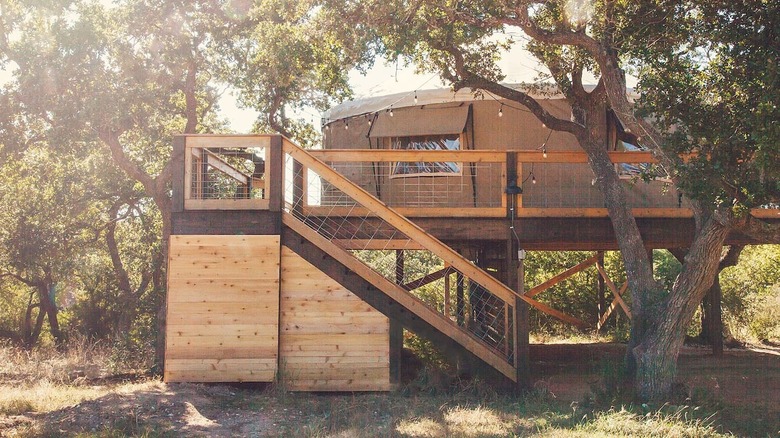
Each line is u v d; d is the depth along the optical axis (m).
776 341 16.81
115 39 14.51
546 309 16.22
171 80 15.58
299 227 9.58
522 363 9.25
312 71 15.56
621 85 9.34
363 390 9.41
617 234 9.66
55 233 20.05
